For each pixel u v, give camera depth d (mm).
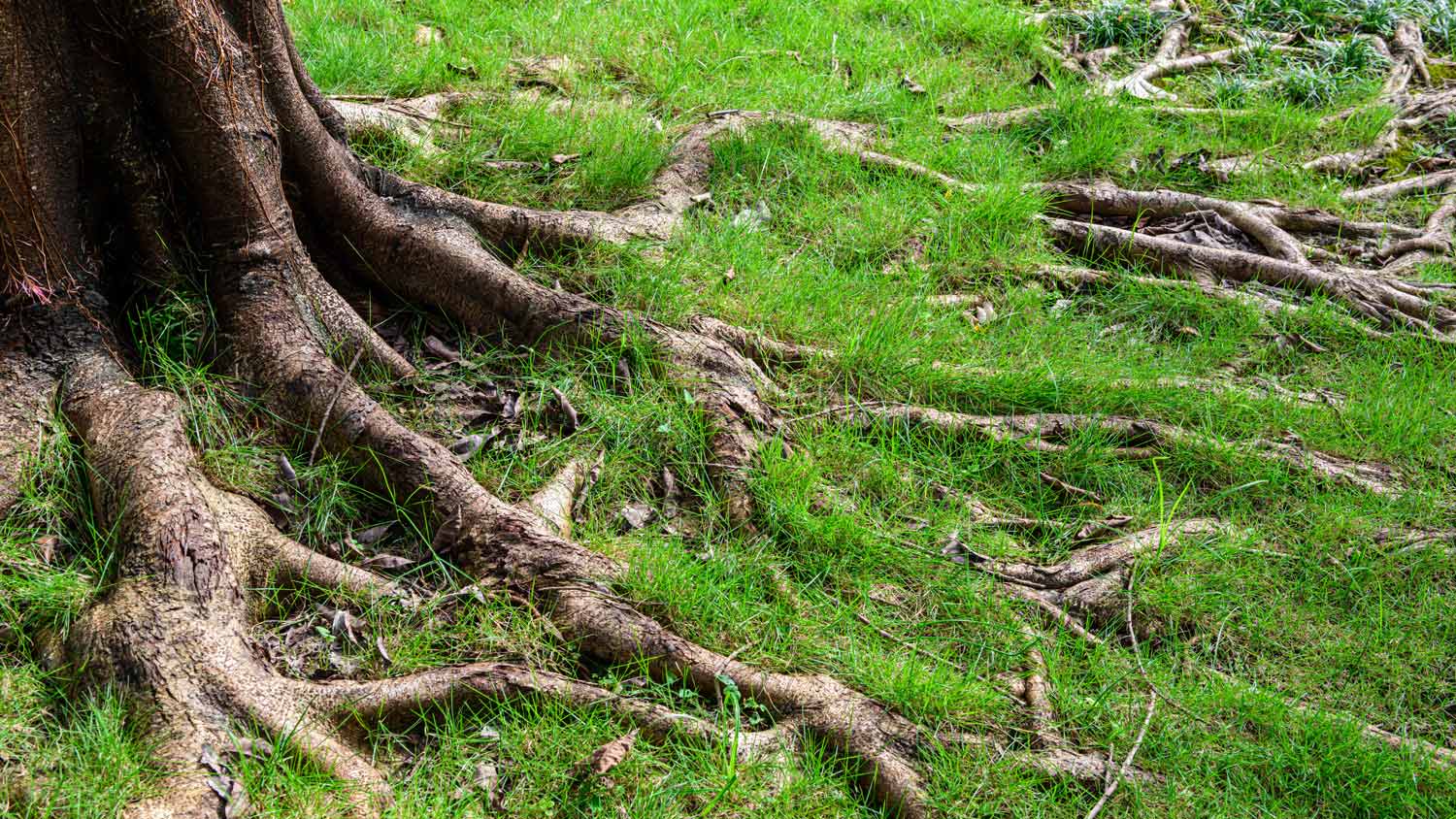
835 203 6137
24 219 3840
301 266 4375
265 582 3588
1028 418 4738
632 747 3201
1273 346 5617
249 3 4246
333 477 3955
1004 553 4176
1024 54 8703
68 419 3805
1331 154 7570
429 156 5957
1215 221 6684
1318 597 4121
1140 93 8219
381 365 4441
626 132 6355
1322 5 9602
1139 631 3969
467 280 4727
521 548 3727
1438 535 4332
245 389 4098
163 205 4188
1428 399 5156
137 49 3869
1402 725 3668
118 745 2955
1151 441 4734
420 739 3268
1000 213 6152
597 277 5121
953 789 3215
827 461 4430
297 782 2967
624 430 4371
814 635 3721
